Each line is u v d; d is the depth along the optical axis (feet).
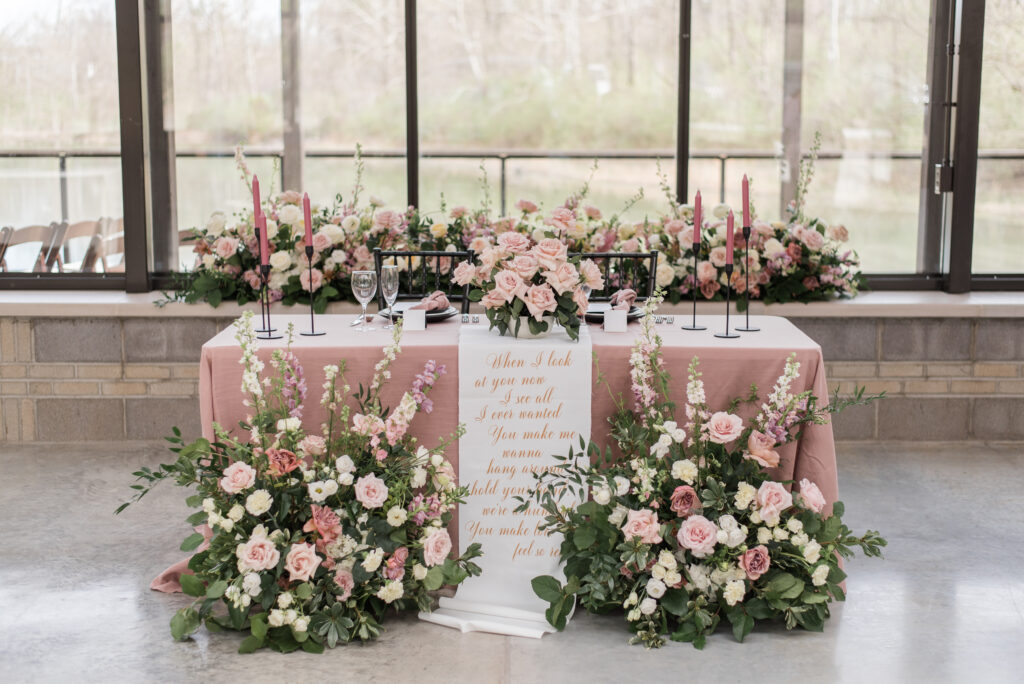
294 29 17.65
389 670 9.66
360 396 10.78
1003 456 16.37
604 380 11.05
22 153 17.67
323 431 11.14
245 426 10.66
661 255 16.25
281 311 16.29
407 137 18.01
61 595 11.28
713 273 16.12
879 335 16.80
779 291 16.51
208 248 16.48
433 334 11.83
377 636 10.37
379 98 17.92
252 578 9.86
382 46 17.78
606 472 10.63
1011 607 11.02
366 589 10.38
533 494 10.93
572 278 11.05
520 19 17.81
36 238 17.84
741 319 13.00
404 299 14.84
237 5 17.54
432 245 16.55
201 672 9.62
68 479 15.15
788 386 10.70
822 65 17.88
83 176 17.71
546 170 18.21
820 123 18.03
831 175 18.13
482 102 18.01
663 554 10.16
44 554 12.41
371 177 18.12
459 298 15.42
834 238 16.75
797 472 11.21
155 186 17.71
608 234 16.26
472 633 10.44
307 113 17.88
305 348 11.12
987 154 17.67
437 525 10.56
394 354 10.89
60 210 17.81
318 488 10.06
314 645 9.98
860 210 18.19
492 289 11.32
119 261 17.81
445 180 18.19
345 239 16.51
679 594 10.32
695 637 10.19
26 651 10.02
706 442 10.71
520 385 10.91
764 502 10.19
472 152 18.13
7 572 11.87
